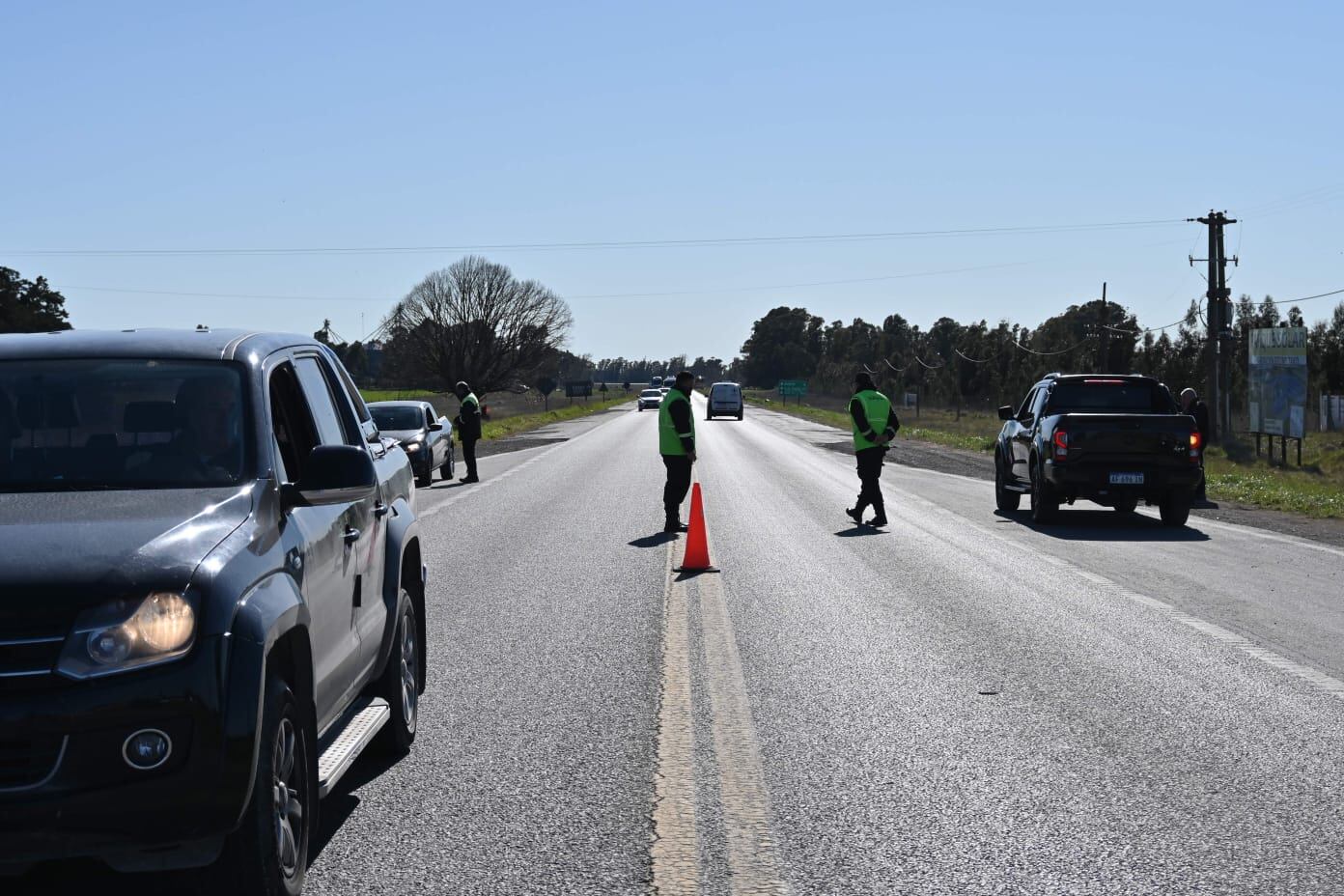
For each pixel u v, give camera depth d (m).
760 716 7.48
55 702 3.93
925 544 15.93
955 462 34.22
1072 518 19.67
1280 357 35.88
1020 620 10.59
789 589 12.22
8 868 4.03
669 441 16.98
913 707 7.70
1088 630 10.12
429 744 6.92
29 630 3.98
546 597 11.75
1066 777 6.28
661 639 9.75
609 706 7.73
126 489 4.82
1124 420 18.00
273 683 4.45
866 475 18.20
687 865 5.11
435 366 136.25
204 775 4.04
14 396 5.21
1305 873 5.00
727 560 14.31
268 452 5.12
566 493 23.47
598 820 5.67
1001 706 7.72
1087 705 7.74
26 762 3.94
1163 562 14.27
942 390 103.94
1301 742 6.91
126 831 3.97
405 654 6.91
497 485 25.75
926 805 5.85
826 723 7.32
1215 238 44.59
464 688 8.20
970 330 112.25
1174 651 9.34
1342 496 23.05
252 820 4.25
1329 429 55.81
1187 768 6.44
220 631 4.14
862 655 9.20
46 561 4.13
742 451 40.19
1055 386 19.70
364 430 6.96
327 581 5.35
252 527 4.65
